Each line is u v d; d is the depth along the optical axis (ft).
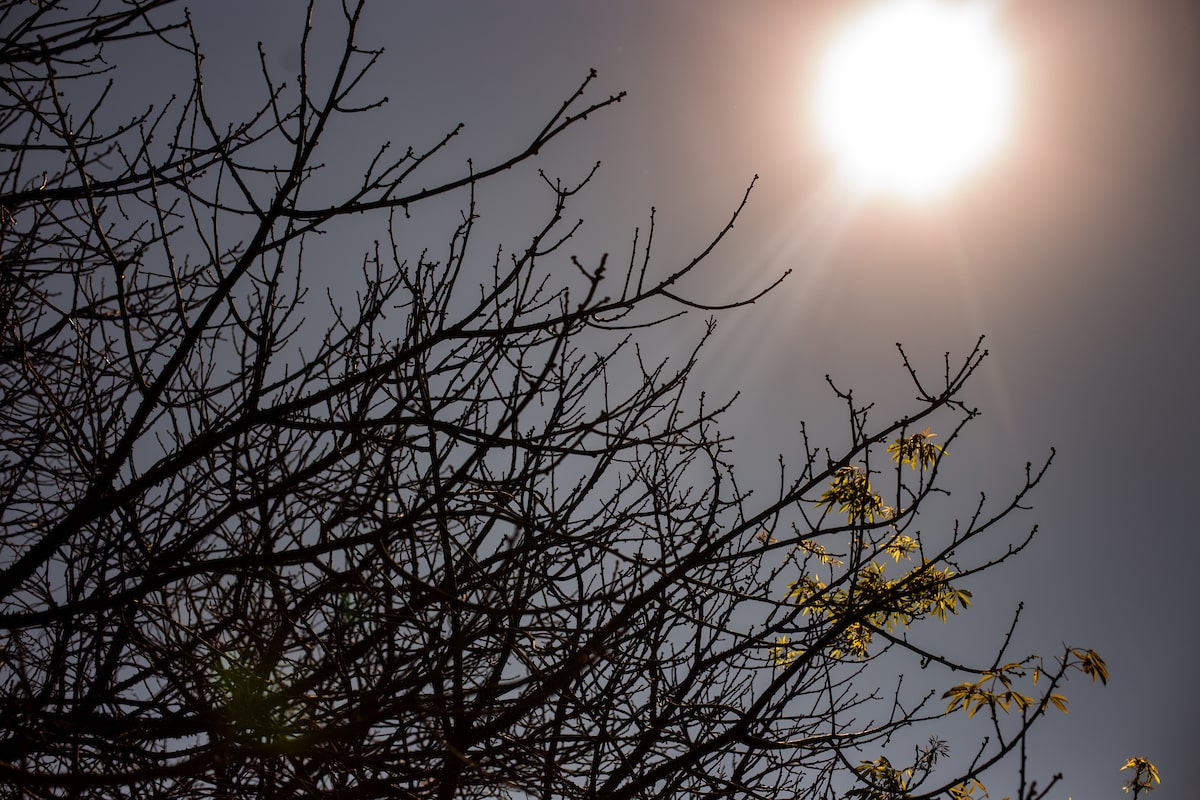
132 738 12.05
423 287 13.67
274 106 11.13
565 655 12.89
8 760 11.32
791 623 13.62
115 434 13.88
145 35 12.60
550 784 12.05
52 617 11.00
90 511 11.02
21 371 15.02
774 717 13.07
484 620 12.64
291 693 11.15
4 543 14.52
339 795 11.14
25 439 14.73
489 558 13.32
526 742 12.29
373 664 12.14
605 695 13.98
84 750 11.62
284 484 11.39
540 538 11.90
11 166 14.55
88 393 13.02
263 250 11.04
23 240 15.48
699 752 12.78
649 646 14.66
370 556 11.64
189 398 13.47
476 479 12.03
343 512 12.05
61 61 13.19
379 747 11.99
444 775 12.14
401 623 11.65
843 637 15.69
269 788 11.44
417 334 12.82
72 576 13.11
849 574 13.25
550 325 11.13
